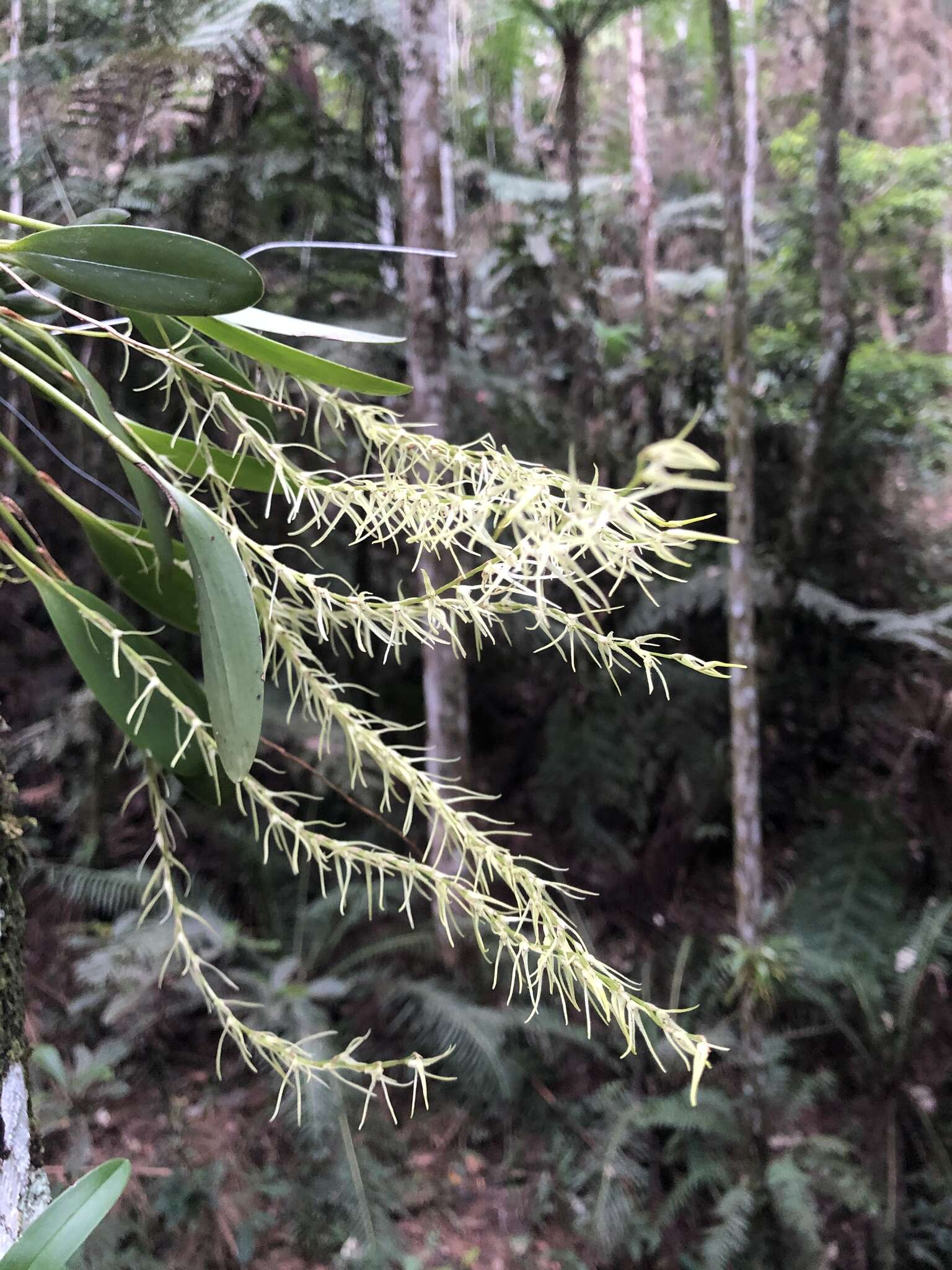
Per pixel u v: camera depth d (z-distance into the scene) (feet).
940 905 3.83
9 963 1.02
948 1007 3.64
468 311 5.73
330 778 3.75
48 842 4.05
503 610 0.90
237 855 4.03
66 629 1.01
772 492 5.10
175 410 3.26
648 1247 3.07
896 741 4.57
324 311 4.27
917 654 4.71
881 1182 3.26
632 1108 3.32
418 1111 3.46
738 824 2.99
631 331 6.02
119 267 0.87
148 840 4.12
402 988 3.66
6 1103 0.98
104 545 1.10
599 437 4.87
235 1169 3.07
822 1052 3.70
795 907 4.13
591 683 4.67
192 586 1.14
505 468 0.92
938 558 5.04
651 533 0.82
